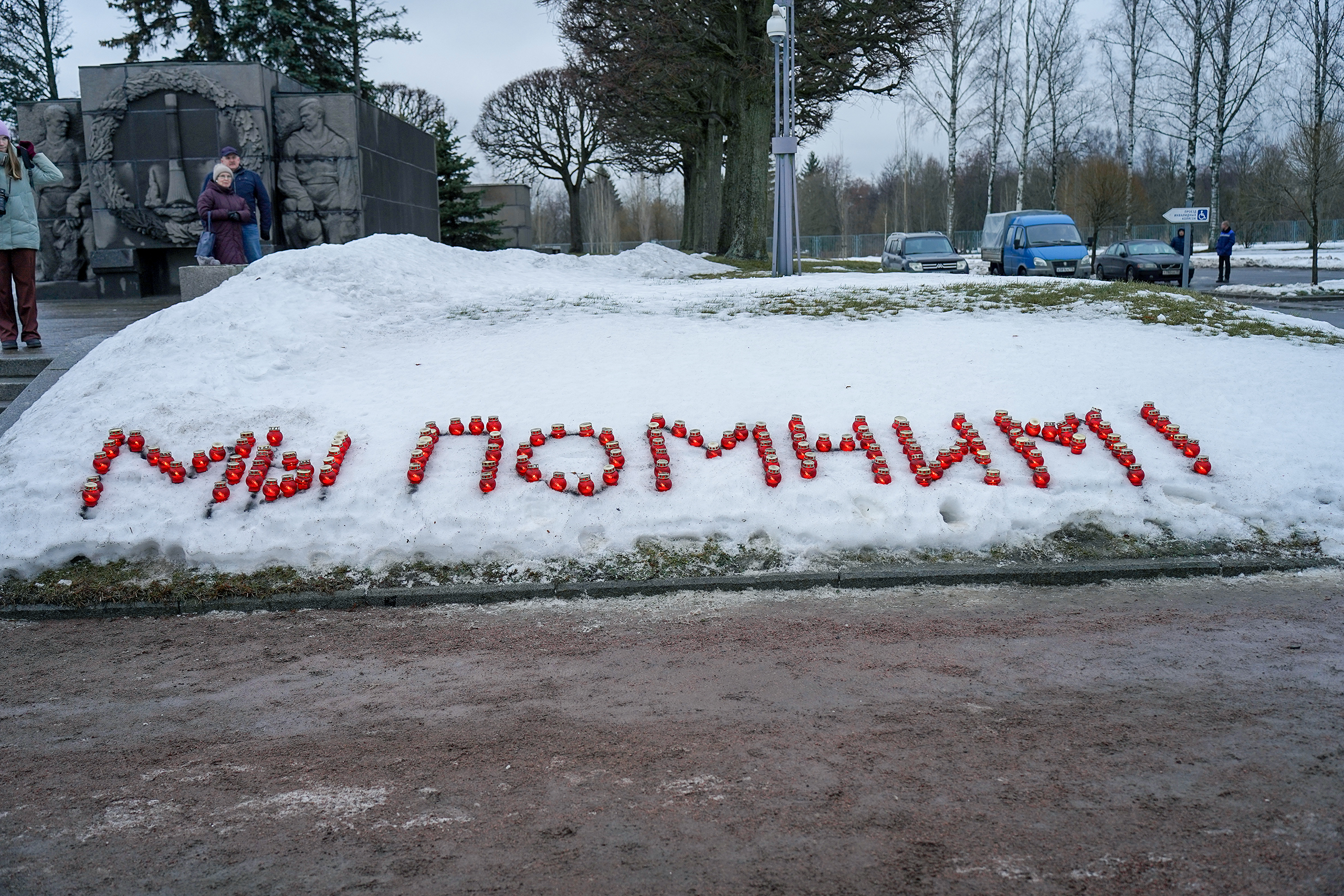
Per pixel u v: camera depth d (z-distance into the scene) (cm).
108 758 476
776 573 732
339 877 365
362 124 2500
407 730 494
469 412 932
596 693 535
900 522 766
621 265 1925
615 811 404
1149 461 835
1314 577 715
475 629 659
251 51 3912
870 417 918
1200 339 1128
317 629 672
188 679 586
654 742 467
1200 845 367
